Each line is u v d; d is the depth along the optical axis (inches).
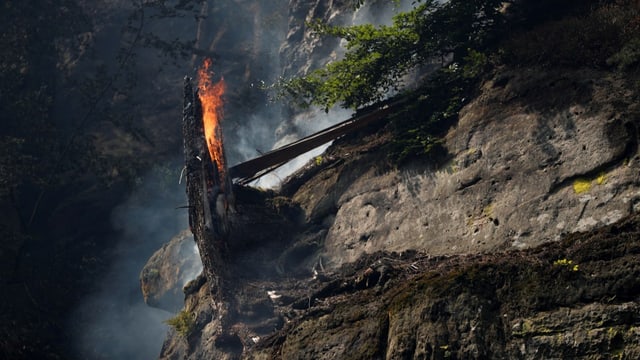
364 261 446.6
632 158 377.1
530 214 398.3
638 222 340.8
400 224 459.2
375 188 486.9
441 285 360.2
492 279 354.9
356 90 527.8
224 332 464.1
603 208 373.1
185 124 517.0
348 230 486.3
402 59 524.4
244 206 513.3
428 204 451.2
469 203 430.0
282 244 510.3
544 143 414.0
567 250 349.7
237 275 486.6
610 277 326.3
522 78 446.9
